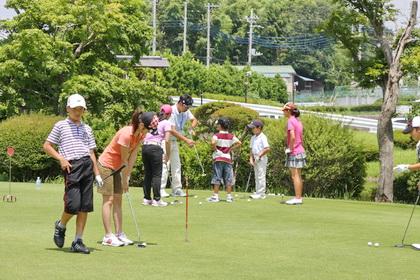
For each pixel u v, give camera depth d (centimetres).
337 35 2755
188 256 995
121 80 3238
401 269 948
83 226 998
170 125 1748
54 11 3256
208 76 8112
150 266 912
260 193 1895
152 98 3353
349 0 2695
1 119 3212
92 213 1409
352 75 2855
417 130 1193
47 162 2420
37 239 1093
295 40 12462
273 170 2491
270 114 5784
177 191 1827
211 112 2588
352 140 2558
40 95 3256
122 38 3372
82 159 988
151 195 1756
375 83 2770
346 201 1981
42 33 3083
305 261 988
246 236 1202
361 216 1554
